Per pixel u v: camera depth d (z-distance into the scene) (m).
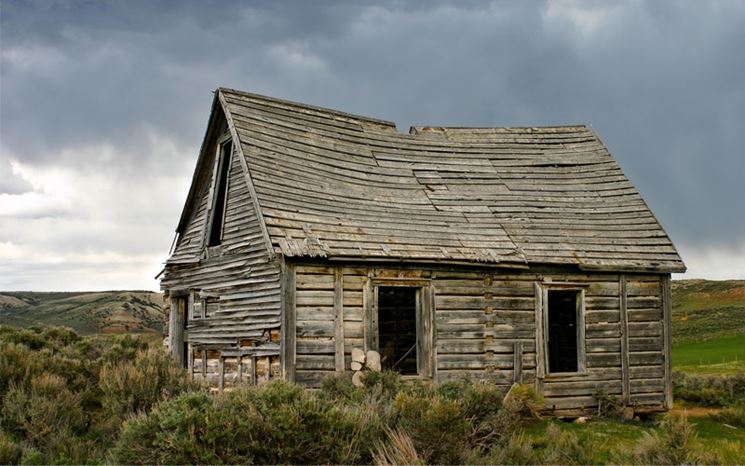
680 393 21.67
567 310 22.23
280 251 15.08
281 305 15.29
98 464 10.59
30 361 14.77
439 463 10.70
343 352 15.61
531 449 11.34
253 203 16.73
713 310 71.69
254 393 11.05
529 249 17.86
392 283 16.38
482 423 12.08
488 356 17.09
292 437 10.23
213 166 19.80
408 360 23.03
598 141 22.67
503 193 19.83
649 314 18.67
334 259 15.57
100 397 14.88
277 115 19.09
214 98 18.94
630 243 18.94
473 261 16.95
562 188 20.56
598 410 17.86
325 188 17.67
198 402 10.85
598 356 18.08
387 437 11.00
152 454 10.18
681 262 18.81
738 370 31.23
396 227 17.27
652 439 11.15
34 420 12.09
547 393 17.47
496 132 22.53
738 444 13.77
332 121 20.23
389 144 20.58
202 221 19.98
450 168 20.39
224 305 17.59
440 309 16.83
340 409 11.30
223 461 9.85
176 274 20.41
